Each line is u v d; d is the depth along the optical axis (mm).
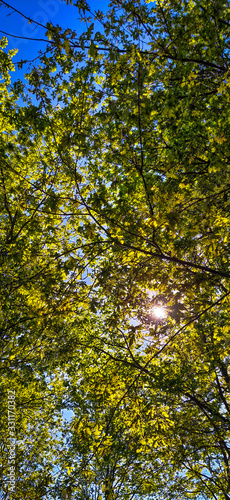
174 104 5199
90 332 9719
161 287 5188
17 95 6770
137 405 5227
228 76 5008
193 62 5914
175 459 9055
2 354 7168
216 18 4277
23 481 10445
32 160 6965
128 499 11719
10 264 6594
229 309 5090
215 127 6656
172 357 8914
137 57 4656
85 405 10297
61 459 11172
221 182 4188
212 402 9297
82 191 5254
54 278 4953
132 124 5113
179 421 8297
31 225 5586
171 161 5008
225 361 7828
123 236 5180
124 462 10734
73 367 10602
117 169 5465
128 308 5250
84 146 4516
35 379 9812
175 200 4660
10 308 7055
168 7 5953
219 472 9641
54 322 5414
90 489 10820
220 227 4691
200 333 7730
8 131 6855
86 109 4852
